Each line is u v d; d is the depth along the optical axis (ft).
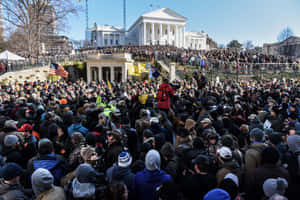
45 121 17.34
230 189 8.05
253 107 25.35
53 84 58.59
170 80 77.20
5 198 8.77
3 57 81.05
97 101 30.17
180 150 12.94
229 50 103.19
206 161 9.65
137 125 17.34
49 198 8.59
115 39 274.98
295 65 75.20
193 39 282.56
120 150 12.59
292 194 9.22
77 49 159.43
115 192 7.88
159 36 252.42
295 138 11.36
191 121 16.12
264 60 84.94
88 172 9.55
